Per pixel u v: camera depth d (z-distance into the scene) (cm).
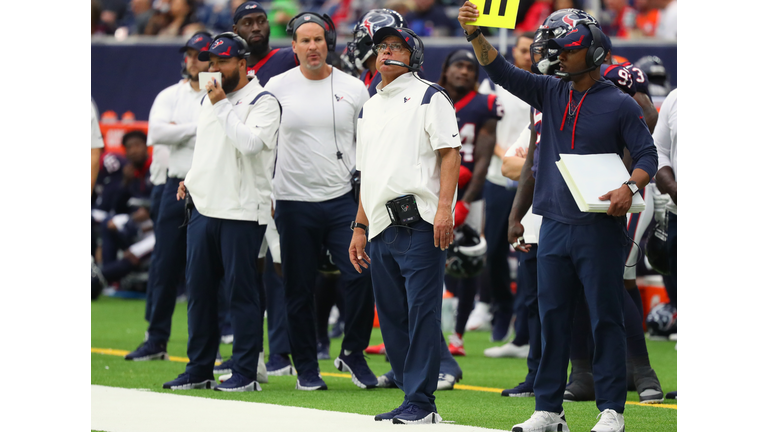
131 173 4047
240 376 1942
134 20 5247
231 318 1930
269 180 1894
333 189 1978
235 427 1520
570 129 1444
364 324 2036
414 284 1523
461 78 2480
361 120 1608
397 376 1620
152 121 2409
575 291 1466
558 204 1444
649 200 1916
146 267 4131
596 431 1403
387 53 1553
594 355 1447
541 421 1453
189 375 1961
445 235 1494
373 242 1573
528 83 1479
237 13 2203
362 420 1586
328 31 2036
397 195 1522
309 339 2017
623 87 1820
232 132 1808
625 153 1711
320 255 2102
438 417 1562
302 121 1964
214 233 1880
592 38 1412
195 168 1873
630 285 1919
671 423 1603
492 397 1934
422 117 1526
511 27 1430
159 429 1507
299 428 1508
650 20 4744
